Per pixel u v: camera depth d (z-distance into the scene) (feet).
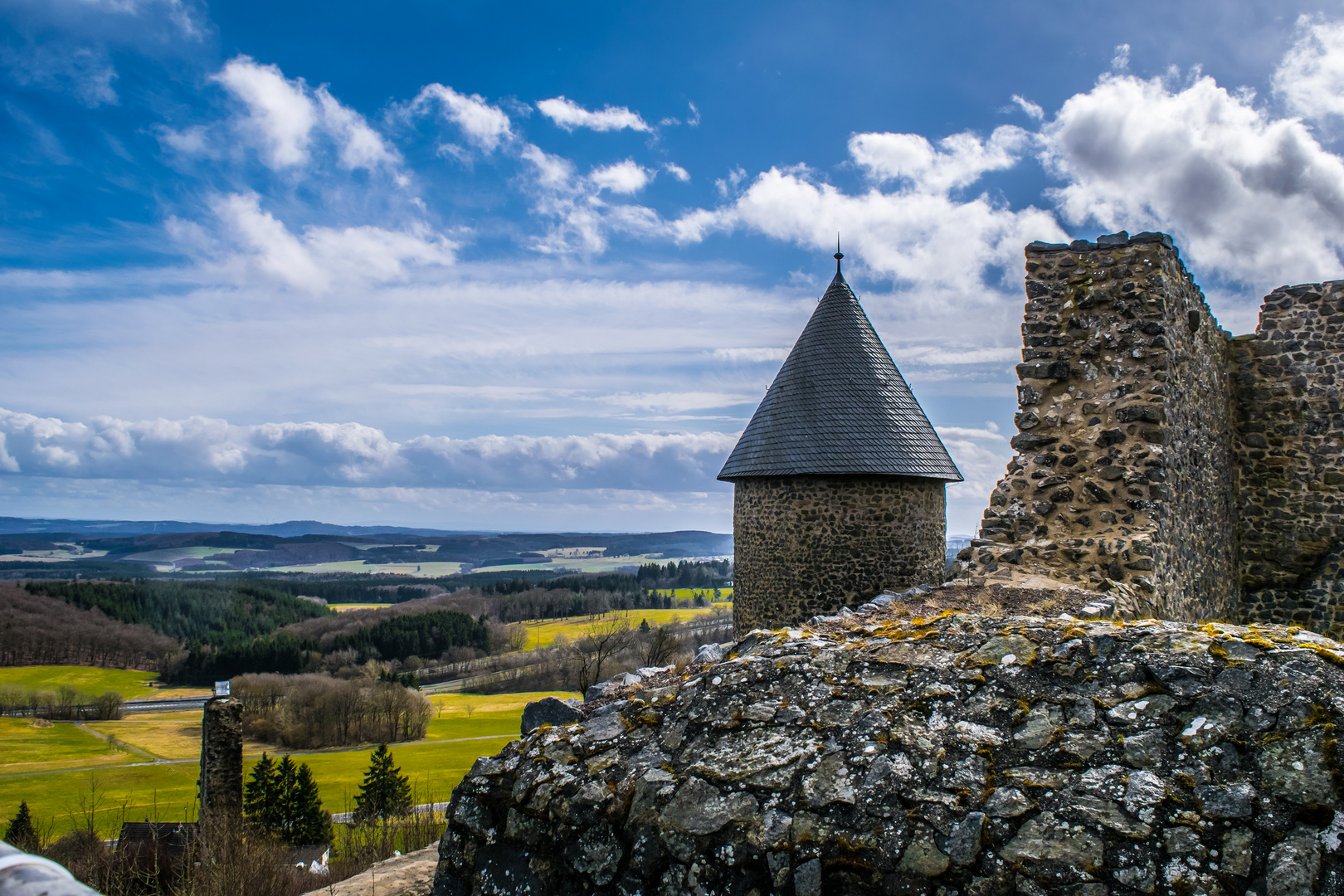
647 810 10.28
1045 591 21.94
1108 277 26.81
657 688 13.69
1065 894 8.17
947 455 51.31
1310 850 7.68
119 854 30.81
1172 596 24.93
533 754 11.83
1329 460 32.99
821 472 47.70
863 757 10.00
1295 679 9.06
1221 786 8.46
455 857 11.59
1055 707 10.03
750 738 10.80
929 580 49.96
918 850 8.86
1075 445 26.13
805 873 9.09
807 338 53.62
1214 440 31.48
